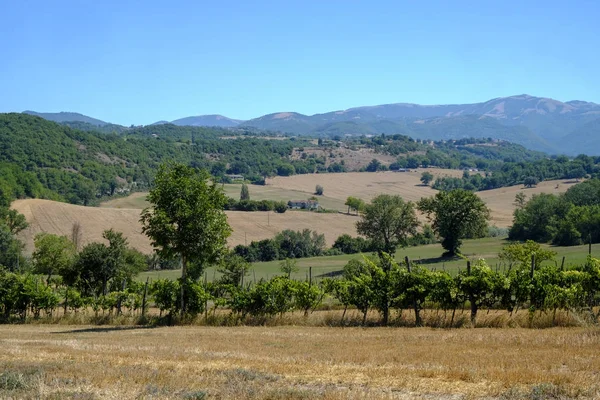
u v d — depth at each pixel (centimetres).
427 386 1218
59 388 1224
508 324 2533
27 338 2530
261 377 1330
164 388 1213
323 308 3628
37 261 6894
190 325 3266
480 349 1738
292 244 11219
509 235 11331
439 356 1605
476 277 2747
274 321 3122
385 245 9638
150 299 3500
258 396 1136
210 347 1977
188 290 3375
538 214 10706
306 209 15762
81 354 1792
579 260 6950
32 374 1390
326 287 3300
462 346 1839
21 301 3744
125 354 1773
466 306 3069
